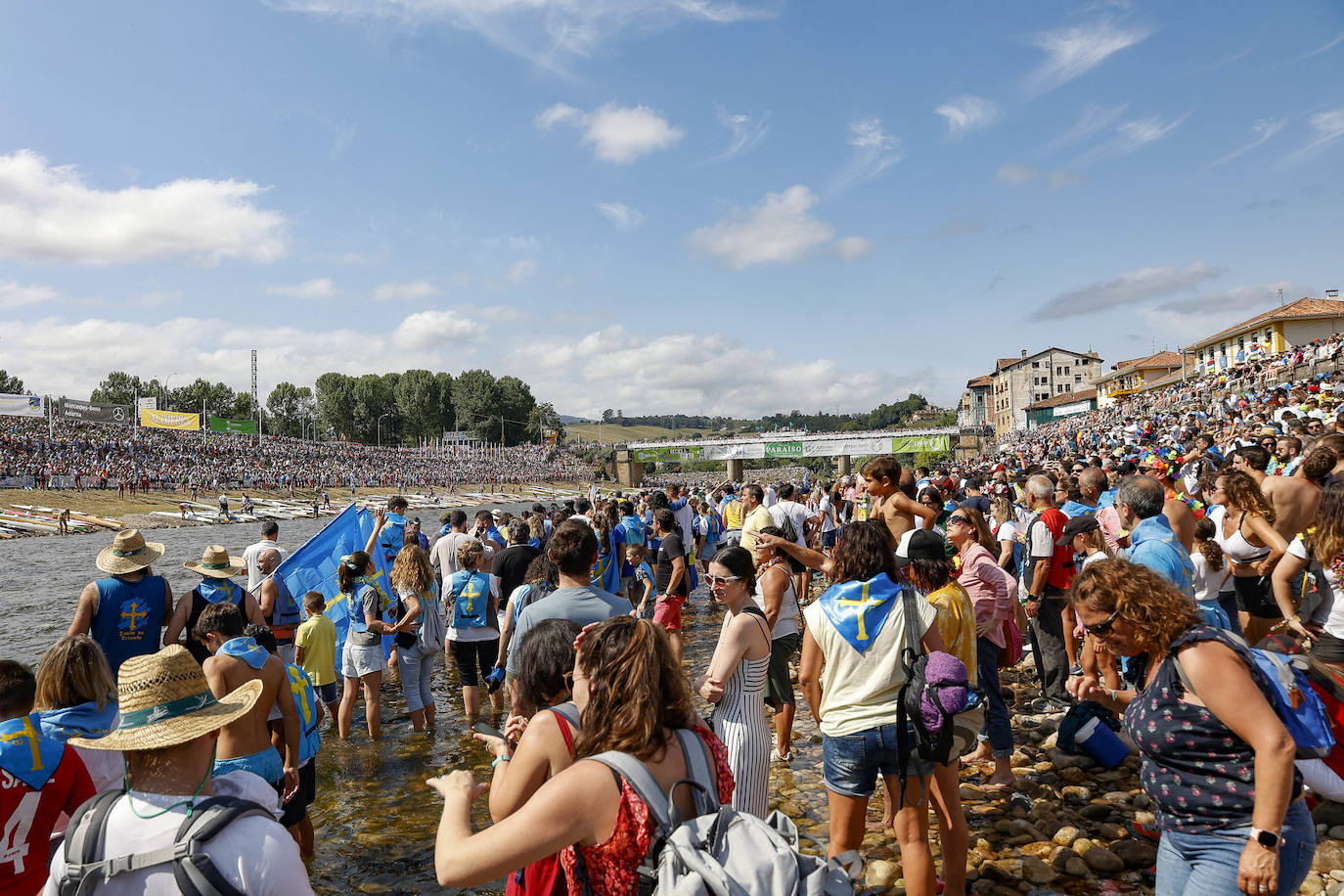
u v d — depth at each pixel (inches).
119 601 257.1
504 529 579.2
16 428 2987.2
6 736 145.6
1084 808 219.3
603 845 91.1
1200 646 112.5
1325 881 168.1
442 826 97.0
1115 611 119.3
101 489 2591.0
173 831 96.6
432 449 5634.8
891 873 186.4
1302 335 2345.0
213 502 2770.7
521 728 129.8
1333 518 193.8
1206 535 262.1
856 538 168.1
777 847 89.7
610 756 94.0
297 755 210.7
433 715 346.0
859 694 162.1
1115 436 1300.4
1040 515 307.4
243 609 274.8
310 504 3068.4
